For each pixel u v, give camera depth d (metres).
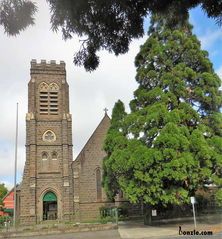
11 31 6.93
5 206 74.19
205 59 40.06
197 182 35.72
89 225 40.09
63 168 57.22
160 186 34.84
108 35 7.37
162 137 34.97
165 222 41.44
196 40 40.34
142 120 38.16
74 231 38.56
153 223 41.72
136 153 36.00
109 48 7.64
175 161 34.00
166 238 28.91
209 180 36.16
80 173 57.28
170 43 40.09
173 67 39.62
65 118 59.34
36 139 58.03
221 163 35.72
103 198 56.31
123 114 43.75
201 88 39.12
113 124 43.50
